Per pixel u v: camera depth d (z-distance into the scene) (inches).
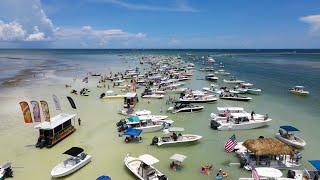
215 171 1263.5
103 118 2026.3
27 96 2704.2
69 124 1680.6
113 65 6904.5
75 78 4148.6
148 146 1537.9
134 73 4584.2
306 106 2480.3
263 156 1323.8
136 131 1592.0
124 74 4566.9
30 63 7327.8
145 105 2541.8
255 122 1865.2
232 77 4478.3
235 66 6624.0
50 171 1227.2
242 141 1630.2
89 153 1424.7
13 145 1486.2
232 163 1326.3
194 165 1325.0
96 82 3816.4
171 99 2780.5
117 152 1448.1
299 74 4879.4
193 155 1438.2
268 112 2273.6
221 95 2839.6
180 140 1563.7
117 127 1815.9
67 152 1247.5
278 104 2571.4
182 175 1226.0
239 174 1238.9
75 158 1268.5
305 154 1450.5
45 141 1478.8
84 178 1181.7
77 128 1795.0
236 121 1867.6
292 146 1544.0
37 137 1601.9
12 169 1234.6
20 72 4913.9
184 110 2288.4
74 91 2925.7
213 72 5280.5
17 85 3390.7
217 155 1439.5
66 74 4682.6
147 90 3004.4
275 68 6048.2
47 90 3078.2
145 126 1780.3
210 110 2374.5
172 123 1973.4
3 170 1164.5
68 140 1589.6
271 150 1288.1
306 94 2977.4
